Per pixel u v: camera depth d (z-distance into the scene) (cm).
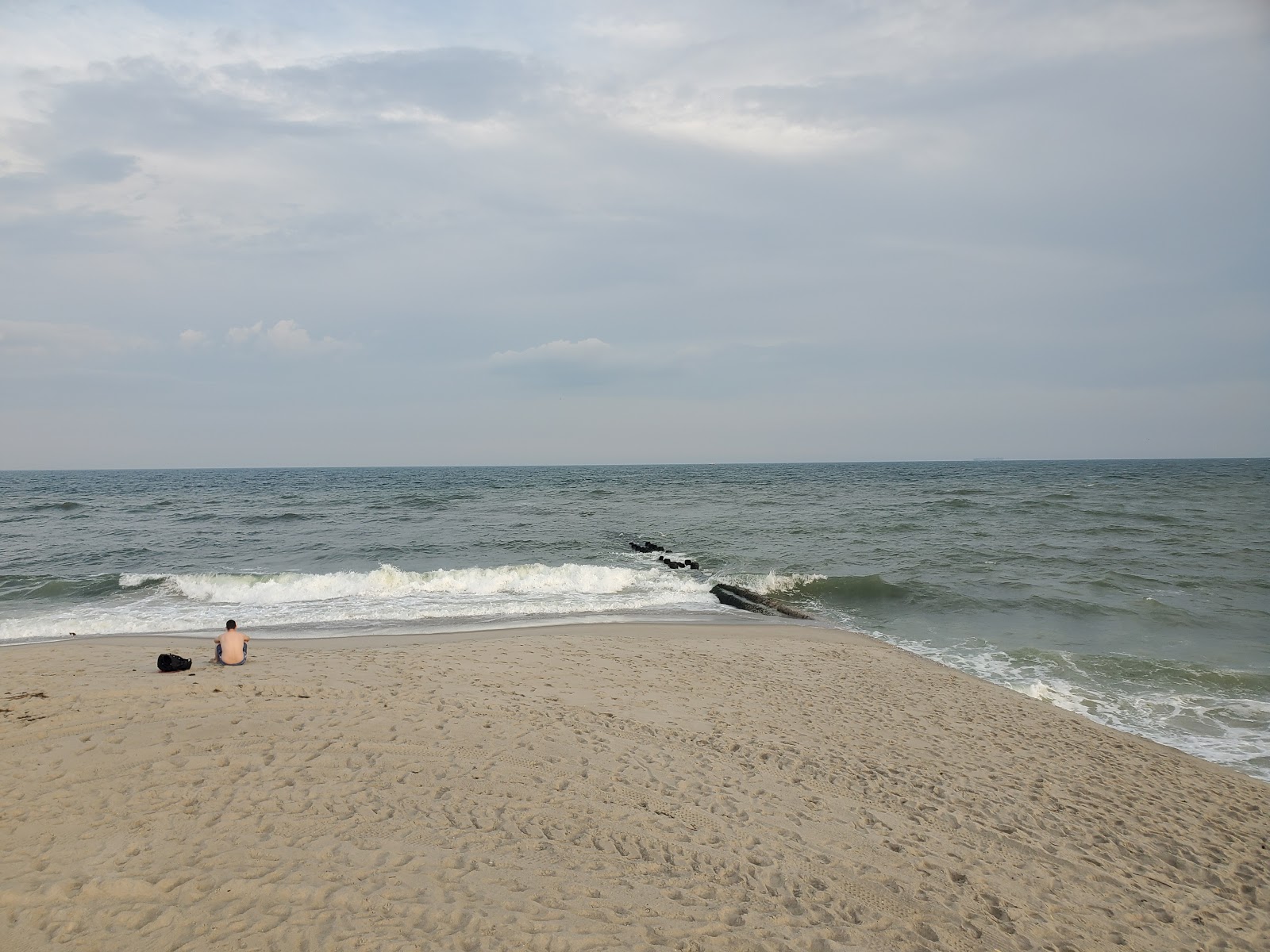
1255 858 678
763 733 888
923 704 1069
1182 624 1688
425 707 834
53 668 995
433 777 657
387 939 434
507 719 825
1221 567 2328
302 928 438
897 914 534
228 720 739
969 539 2953
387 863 515
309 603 1861
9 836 514
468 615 1733
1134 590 2023
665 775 724
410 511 4431
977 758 873
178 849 511
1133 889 611
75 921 430
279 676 938
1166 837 709
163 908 448
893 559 2530
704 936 475
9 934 415
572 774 700
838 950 480
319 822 562
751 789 714
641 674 1142
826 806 698
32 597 1911
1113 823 728
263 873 490
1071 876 621
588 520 3922
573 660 1210
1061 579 2162
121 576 2088
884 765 823
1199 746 1023
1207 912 586
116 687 838
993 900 569
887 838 649
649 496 5734
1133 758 916
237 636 1030
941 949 499
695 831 619
